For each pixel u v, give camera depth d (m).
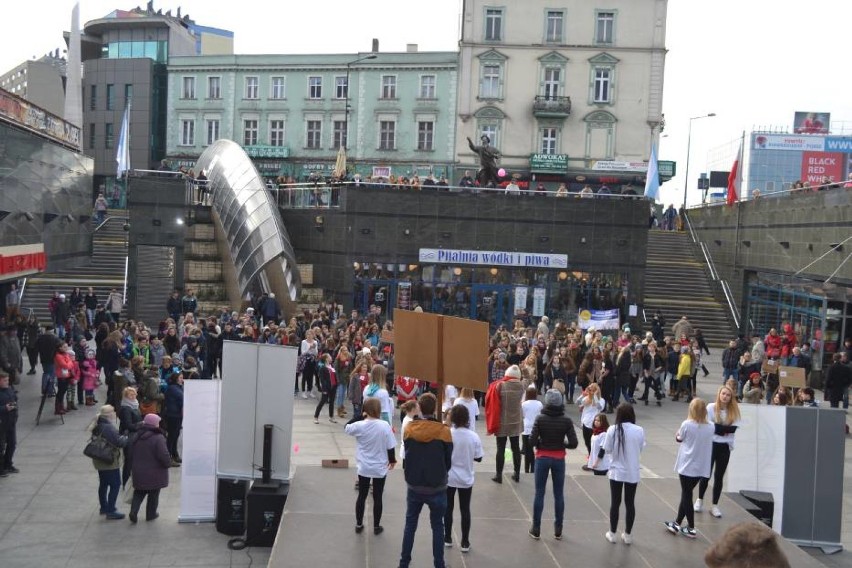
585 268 37.56
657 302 41.22
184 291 37.03
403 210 37.25
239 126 63.78
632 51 57.44
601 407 15.43
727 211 41.31
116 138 71.12
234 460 11.63
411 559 9.42
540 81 58.06
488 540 10.20
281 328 23.70
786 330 27.38
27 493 13.22
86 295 32.44
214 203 40.38
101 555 10.71
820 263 29.95
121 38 74.56
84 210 29.84
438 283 37.62
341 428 18.88
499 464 12.63
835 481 12.33
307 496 11.39
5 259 20.12
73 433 17.38
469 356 9.53
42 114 24.23
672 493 12.30
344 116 61.66
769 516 12.12
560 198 37.28
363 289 37.50
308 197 39.34
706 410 10.41
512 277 37.62
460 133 59.06
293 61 62.31
